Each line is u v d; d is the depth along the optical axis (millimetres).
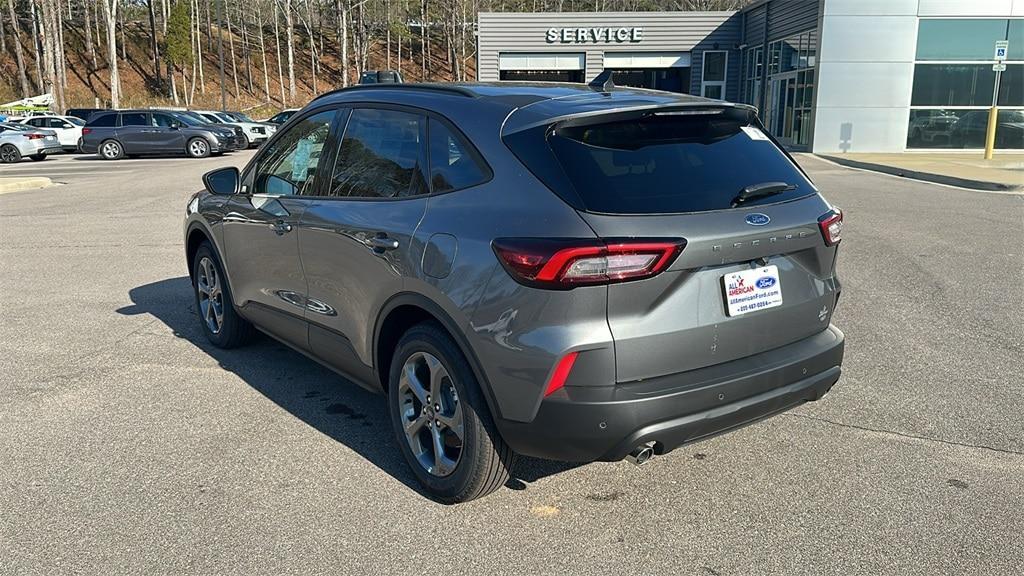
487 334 2945
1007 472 3646
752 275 3080
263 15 78062
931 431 4102
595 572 2900
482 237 2980
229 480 3582
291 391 4688
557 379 2809
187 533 3145
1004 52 19203
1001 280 7355
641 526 3209
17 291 7258
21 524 3211
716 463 3764
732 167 3205
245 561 2959
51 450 3883
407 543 3082
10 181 16766
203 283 5566
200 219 5266
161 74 64250
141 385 4785
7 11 63719
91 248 9422
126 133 26406
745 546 3064
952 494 3449
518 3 84062
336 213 3781
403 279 3297
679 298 2900
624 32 35531
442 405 3334
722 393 2973
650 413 2834
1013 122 24094
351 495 3453
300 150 4312
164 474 3635
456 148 3275
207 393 4648
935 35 23719
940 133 24375
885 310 6410
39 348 5527
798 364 3221
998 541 3084
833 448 3914
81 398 4570
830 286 3477
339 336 3898
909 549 3035
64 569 2906
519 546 3064
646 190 2924
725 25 35281
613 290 2766
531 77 36625
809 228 3246
